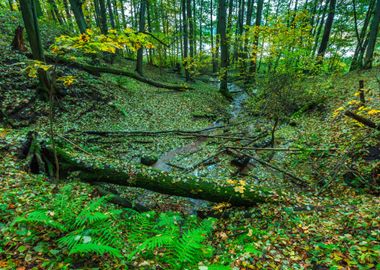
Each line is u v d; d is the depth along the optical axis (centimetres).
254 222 423
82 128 894
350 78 1387
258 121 1245
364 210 386
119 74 1377
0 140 549
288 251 314
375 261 266
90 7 1959
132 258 289
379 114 761
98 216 295
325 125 934
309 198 497
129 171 510
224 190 479
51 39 1490
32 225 305
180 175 510
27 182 433
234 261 297
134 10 2480
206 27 3369
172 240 276
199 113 1343
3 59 984
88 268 259
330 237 329
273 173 698
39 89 904
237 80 2211
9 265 240
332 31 1867
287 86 1127
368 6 1680
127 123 1046
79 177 513
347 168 552
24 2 768
